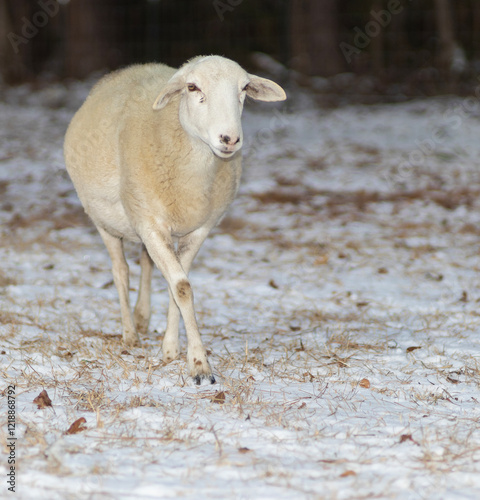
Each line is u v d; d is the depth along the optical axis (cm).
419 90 5938
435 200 3381
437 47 6275
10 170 3825
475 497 857
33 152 4266
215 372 1348
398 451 986
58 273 2231
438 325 1755
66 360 1406
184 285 1320
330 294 2103
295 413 1132
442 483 895
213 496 841
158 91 1416
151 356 1452
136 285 2139
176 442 1003
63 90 6097
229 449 982
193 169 1316
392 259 2514
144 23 7450
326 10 6150
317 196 3488
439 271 2364
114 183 1455
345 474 907
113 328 1694
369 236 2822
